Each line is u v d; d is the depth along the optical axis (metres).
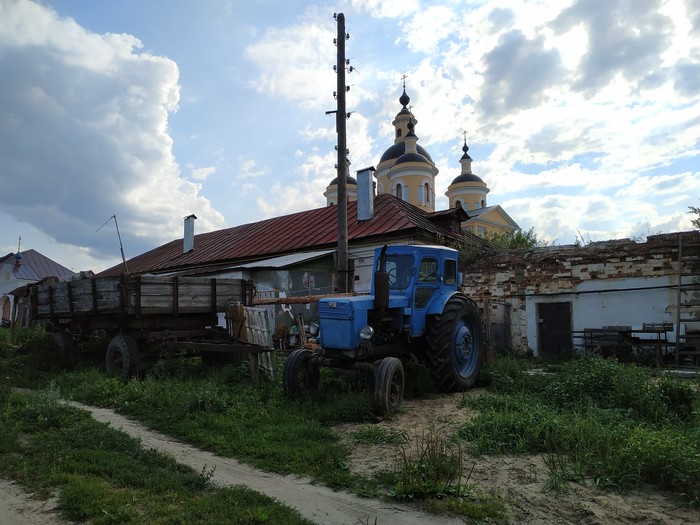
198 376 8.80
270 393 7.34
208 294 9.92
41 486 4.04
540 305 12.42
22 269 34.06
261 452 5.00
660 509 3.70
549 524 3.50
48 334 11.02
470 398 7.38
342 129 12.10
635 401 6.18
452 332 8.05
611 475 4.19
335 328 7.01
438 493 3.93
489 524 3.51
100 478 4.28
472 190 43.06
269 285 15.43
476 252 14.16
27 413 6.13
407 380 8.25
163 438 5.69
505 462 4.79
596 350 10.59
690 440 4.63
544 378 7.93
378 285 6.85
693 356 9.89
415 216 18.39
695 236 10.63
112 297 8.76
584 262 11.88
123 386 7.91
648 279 11.06
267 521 3.43
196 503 3.71
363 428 5.95
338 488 4.18
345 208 11.90
